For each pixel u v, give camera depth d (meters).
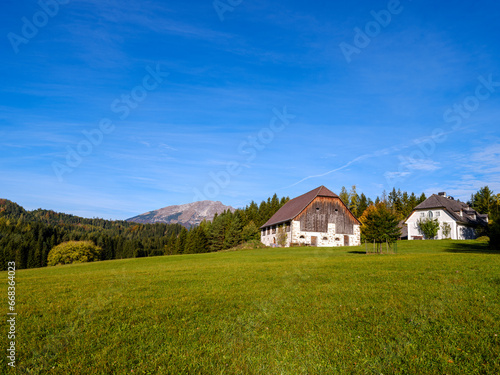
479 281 11.13
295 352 6.11
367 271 14.91
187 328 7.56
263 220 87.69
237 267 19.69
